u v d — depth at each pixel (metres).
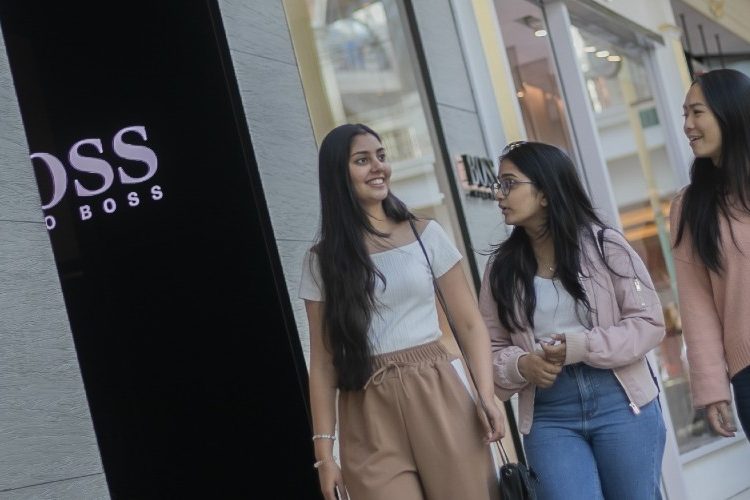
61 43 6.12
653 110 12.34
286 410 6.04
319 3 7.04
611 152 10.74
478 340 4.57
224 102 6.09
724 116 4.87
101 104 6.09
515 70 9.95
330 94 6.92
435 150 8.02
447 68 8.53
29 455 4.04
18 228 4.21
